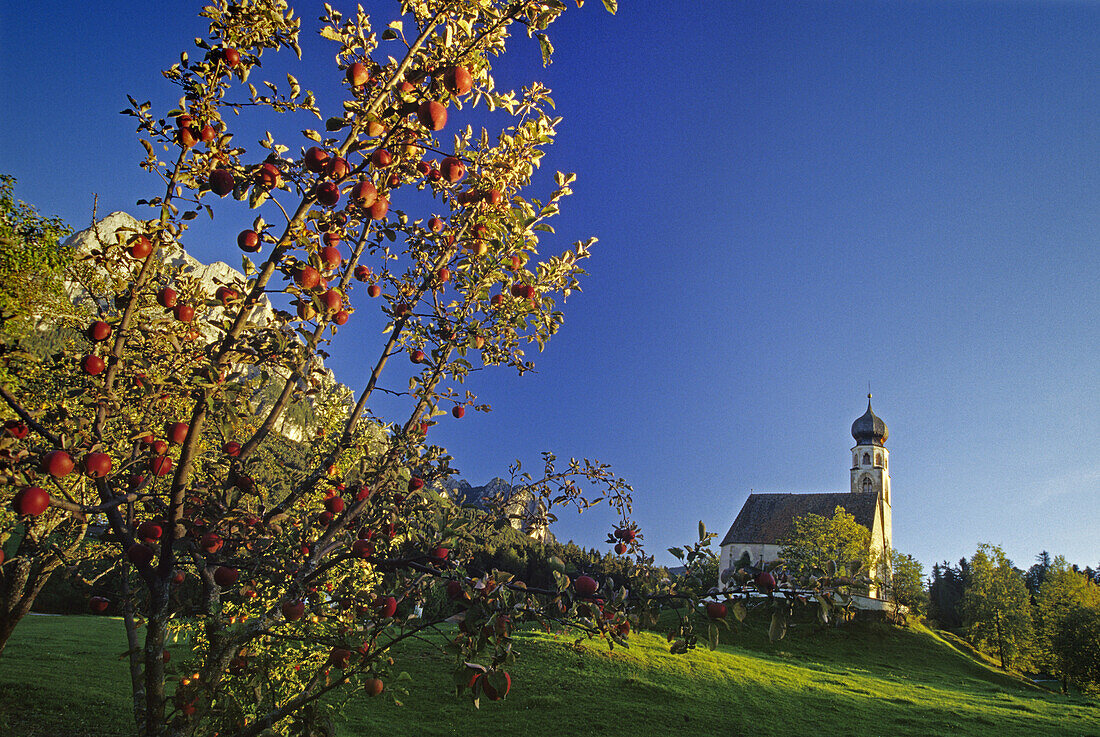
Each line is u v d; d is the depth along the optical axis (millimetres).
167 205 3998
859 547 53844
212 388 3688
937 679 40656
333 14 3994
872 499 71938
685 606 3684
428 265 5223
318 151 3865
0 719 13656
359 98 4141
